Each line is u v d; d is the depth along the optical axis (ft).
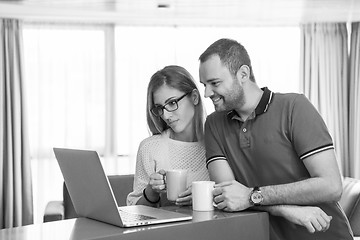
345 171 20.68
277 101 7.63
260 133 7.61
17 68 19.10
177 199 7.51
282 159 7.55
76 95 19.85
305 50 20.62
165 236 5.90
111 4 16.53
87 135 19.88
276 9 17.71
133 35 20.22
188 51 20.56
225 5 16.88
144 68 20.31
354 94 20.26
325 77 20.59
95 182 6.09
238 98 7.50
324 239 7.61
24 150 19.17
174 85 8.46
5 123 19.10
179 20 19.65
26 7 17.01
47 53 19.67
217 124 8.07
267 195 6.99
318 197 7.12
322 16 19.15
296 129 7.39
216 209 7.20
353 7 17.38
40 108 19.54
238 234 6.51
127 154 20.30
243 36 20.83
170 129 9.05
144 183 8.89
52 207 15.74
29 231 5.96
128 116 20.21
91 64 19.95
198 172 8.70
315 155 7.28
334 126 20.62
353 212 15.61
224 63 7.38
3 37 18.89
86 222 6.45
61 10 17.57
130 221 6.12
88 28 19.93
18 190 18.99
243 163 7.82
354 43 20.31
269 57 20.89
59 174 19.71
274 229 7.61
